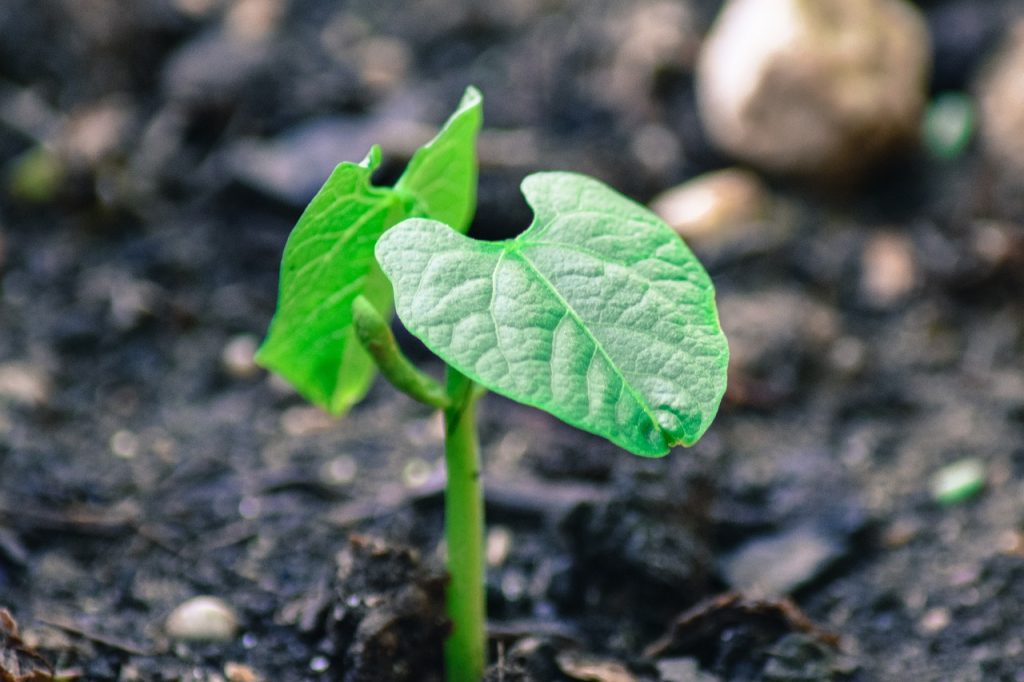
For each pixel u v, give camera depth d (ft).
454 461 1.32
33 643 1.39
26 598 1.45
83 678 1.37
